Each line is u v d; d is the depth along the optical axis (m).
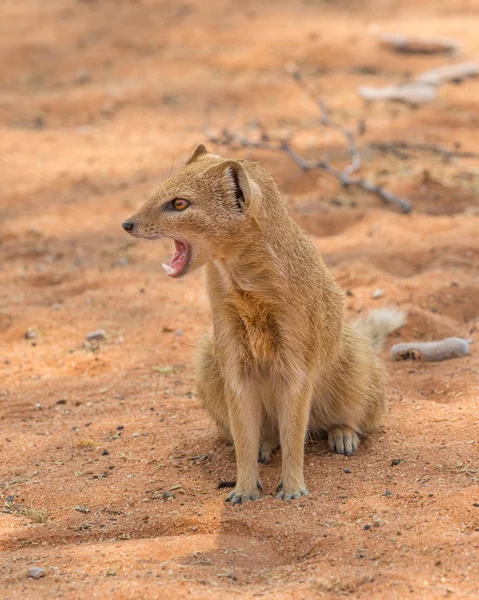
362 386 8.50
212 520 7.18
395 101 22.62
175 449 8.73
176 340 11.75
